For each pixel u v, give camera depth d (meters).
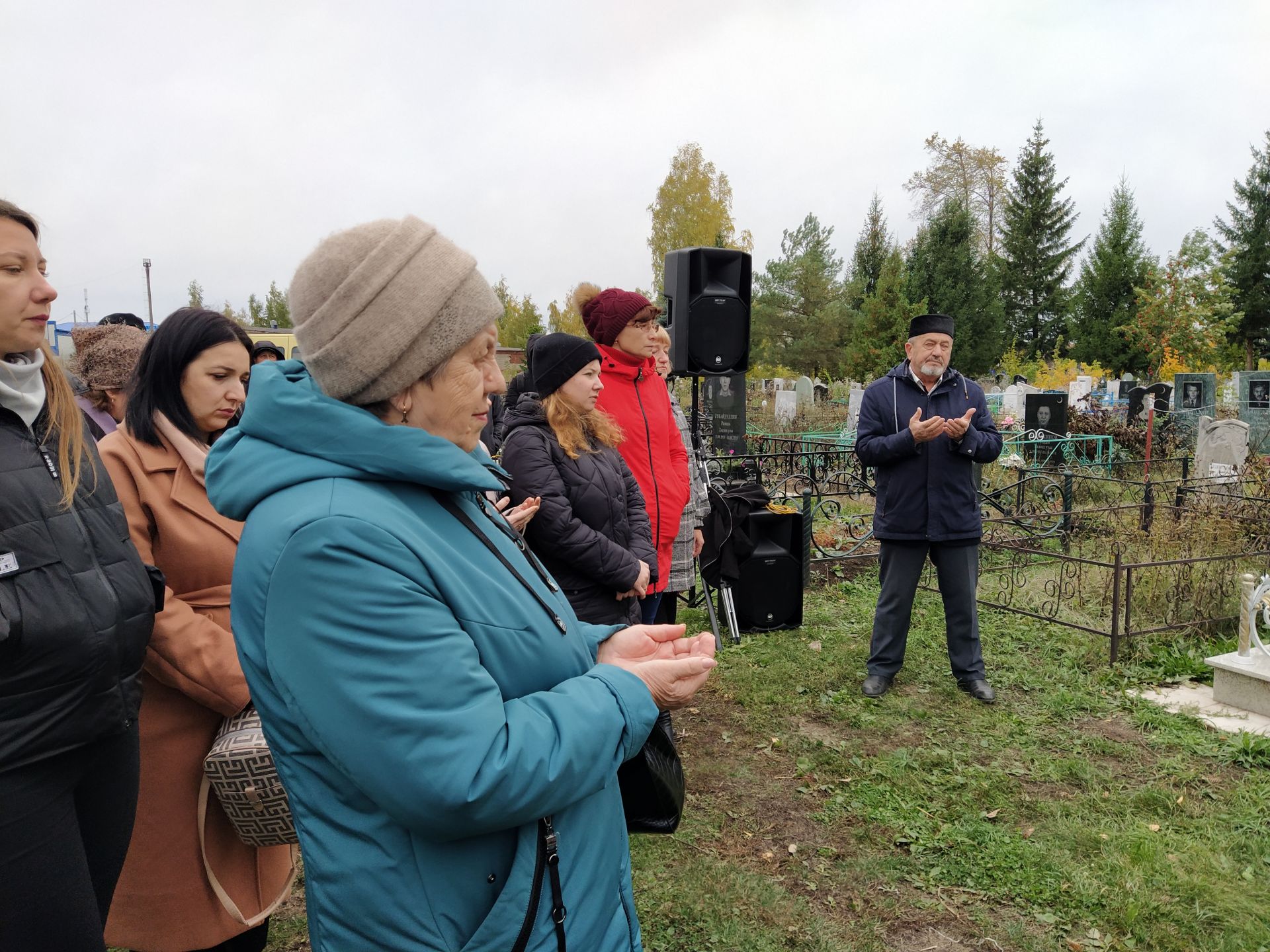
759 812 3.19
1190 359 26.38
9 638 1.30
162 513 1.83
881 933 2.51
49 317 1.45
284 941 2.47
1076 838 2.93
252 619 0.97
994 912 2.60
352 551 0.92
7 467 1.37
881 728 3.85
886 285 26.88
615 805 1.23
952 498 3.99
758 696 4.19
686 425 4.49
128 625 1.50
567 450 2.92
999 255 45.06
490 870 1.03
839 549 7.16
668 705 1.25
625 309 3.56
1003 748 3.65
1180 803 3.14
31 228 1.44
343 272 0.99
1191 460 10.58
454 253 1.04
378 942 0.99
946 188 45.59
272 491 0.99
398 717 0.91
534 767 0.96
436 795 0.91
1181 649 4.63
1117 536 6.62
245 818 1.69
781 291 35.41
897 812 3.15
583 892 1.10
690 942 2.47
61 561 1.39
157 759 1.80
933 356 3.95
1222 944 2.40
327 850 1.00
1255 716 3.89
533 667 1.09
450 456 1.03
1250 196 34.88
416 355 1.00
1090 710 4.02
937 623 5.24
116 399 2.47
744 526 5.05
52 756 1.37
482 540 1.13
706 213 32.19
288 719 0.97
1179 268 26.42
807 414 18.00
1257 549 5.82
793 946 2.45
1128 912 2.53
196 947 1.84
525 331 40.00
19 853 1.34
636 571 2.95
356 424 0.98
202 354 1.87
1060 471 9.51
